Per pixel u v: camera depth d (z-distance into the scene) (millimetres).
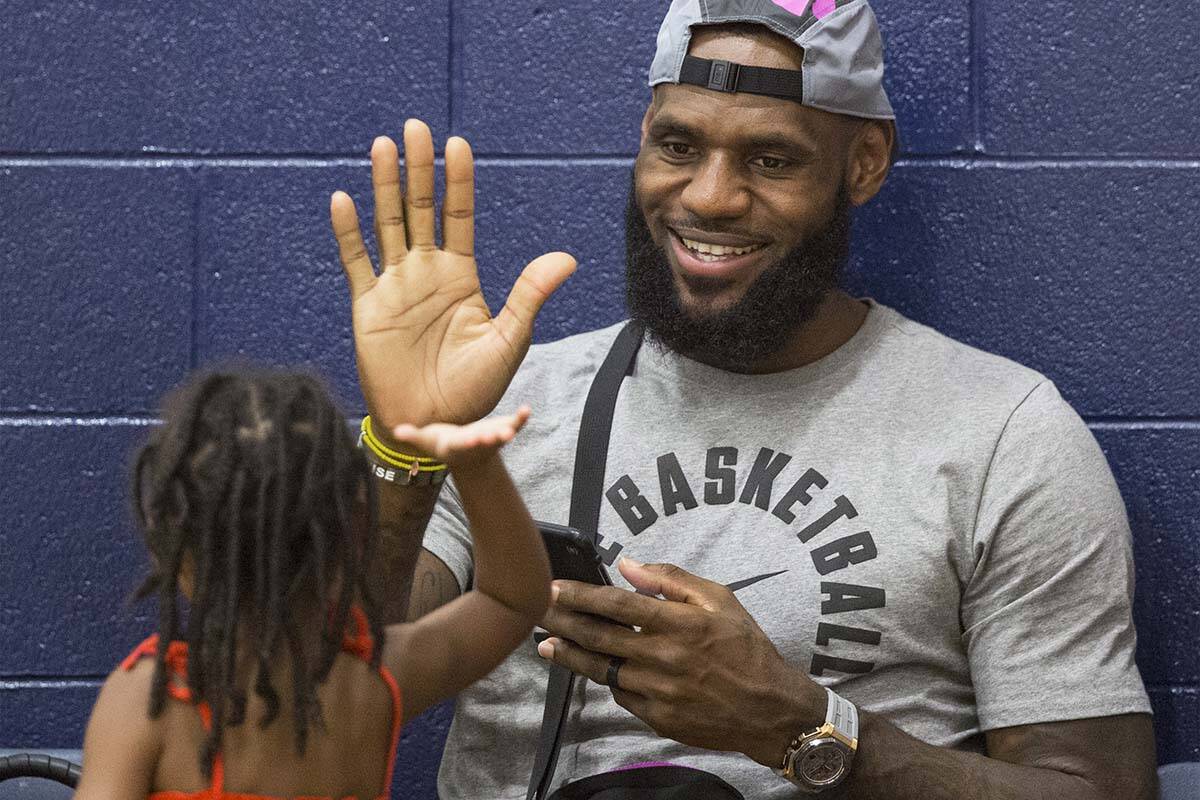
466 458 1875
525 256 3311
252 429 1809
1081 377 3279
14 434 3281
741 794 2619
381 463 2400
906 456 2783
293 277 3299
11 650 3287
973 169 3281
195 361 3299
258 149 3291
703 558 2768
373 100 3291
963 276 3291
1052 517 2727
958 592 2766
